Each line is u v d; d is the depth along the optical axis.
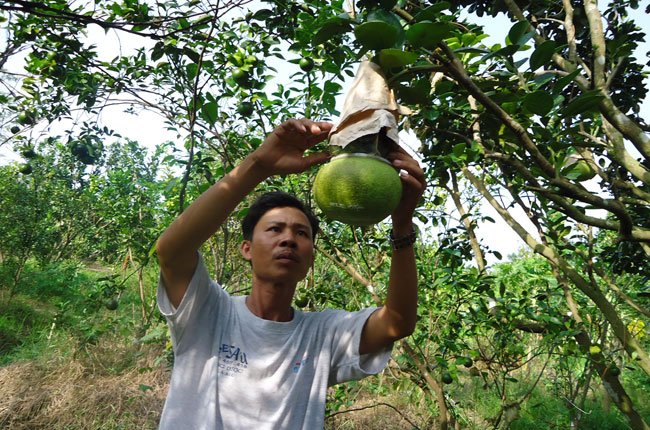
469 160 2.30
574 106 1.72
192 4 3.48
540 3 3.28
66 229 13.30
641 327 5.01
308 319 1.86
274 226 1.80
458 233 4.28
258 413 1.64
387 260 4.87
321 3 2.99
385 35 1.46
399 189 1.45
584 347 3.88
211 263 6.75
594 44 2.40
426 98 1.67
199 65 3.08
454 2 3.73
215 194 1.54
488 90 2.05
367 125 1.44
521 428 5.62
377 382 6.55
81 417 5.38
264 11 3.34
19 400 5.53
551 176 1.91
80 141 4.32
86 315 7.52
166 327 4.80
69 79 4.02
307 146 1.57
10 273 10.71
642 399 6.77
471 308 4.07
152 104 3.74
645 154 2.09
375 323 1.78
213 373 1.69
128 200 7.81
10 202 10.74
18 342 7.85
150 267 9.03
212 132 3.53
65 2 3.42
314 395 1.70
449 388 6.23
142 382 6.14
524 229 3.44
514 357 4.30
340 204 1.42
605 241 5.65
